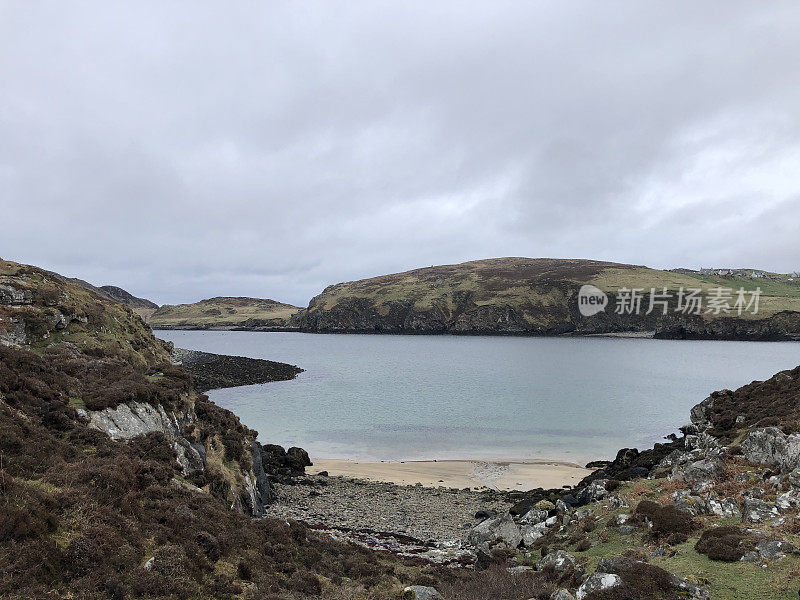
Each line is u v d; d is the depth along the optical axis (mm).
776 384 38125
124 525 14648
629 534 21625
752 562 16188
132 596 12070
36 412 21172
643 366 134750
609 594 14242
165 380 34219
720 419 36312
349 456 52094
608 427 64125
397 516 34375
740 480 24797
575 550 21844
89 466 17453
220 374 106562
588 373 119875
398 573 20797
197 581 14078
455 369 129125
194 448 28234
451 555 25797
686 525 20516
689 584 14398
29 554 11273
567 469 47188
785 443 24875
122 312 65438
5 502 12562
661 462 37344
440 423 66562
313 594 16531
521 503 33969
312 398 84938
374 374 118438
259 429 63125
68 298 47625
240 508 28344
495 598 17469
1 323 36281
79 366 29859
